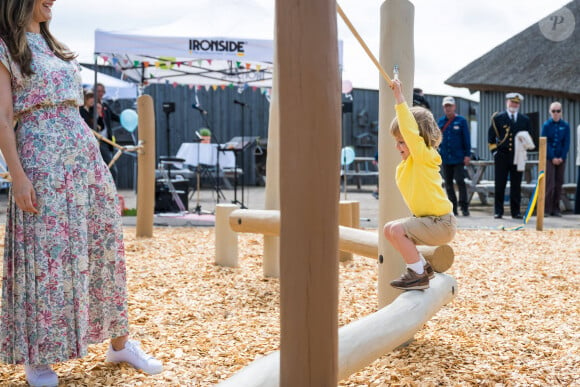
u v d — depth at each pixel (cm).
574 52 1415
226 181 1706
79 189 273
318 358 155
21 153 266
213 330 370
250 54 902
